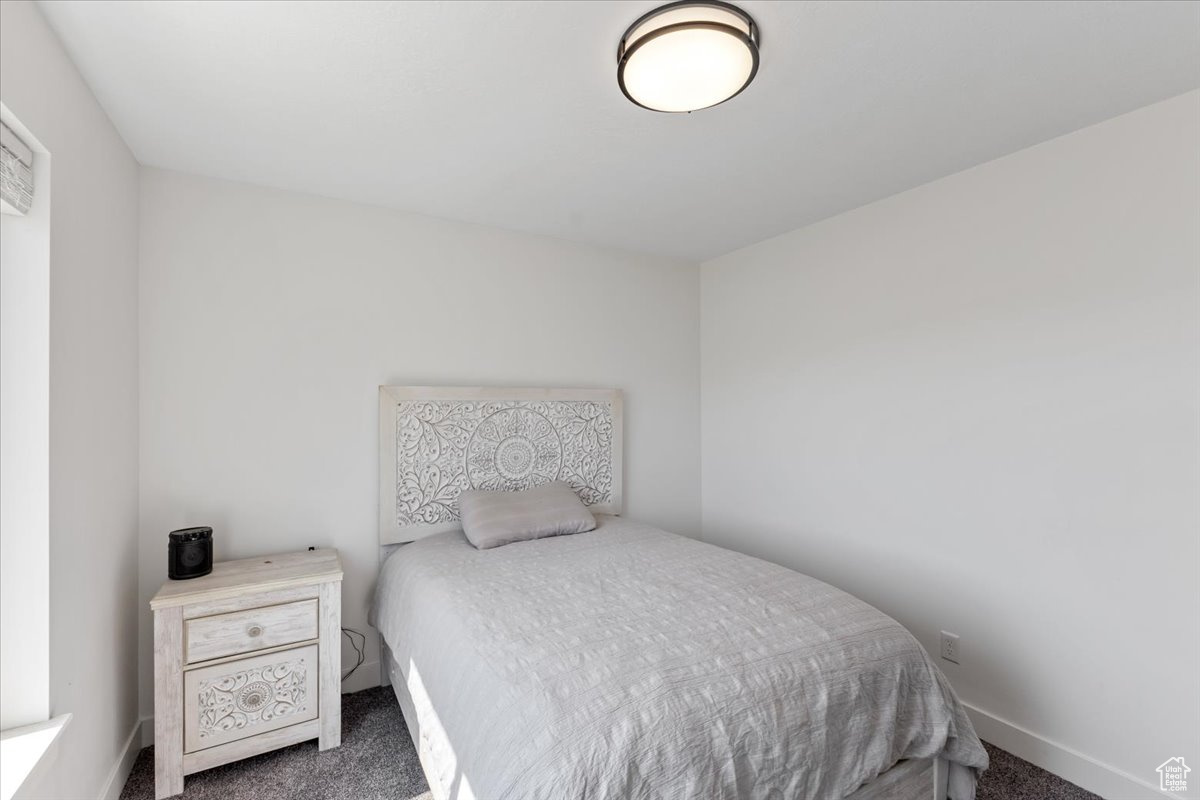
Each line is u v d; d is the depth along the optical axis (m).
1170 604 1.75
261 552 2.39
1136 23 1.40
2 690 1.30
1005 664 2.14
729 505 3.54
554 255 3.22
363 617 2.62
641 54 1.42
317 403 2.53
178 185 2.26
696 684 1.32
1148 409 1.80
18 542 1.32
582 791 1.07
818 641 1.54
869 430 2.67
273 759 2.03
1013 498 2.13
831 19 1.37
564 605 1.76
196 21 1.37
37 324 1.34
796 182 2.42
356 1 1.31
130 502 2.04
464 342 2.92
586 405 3.23
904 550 2.50
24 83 1.25
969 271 2.27
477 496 2.73
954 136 2.00
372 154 2.14
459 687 1.43
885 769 1.47
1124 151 1.85
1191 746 1.71
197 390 2.28
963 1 1.31
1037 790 1.91
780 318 3.17
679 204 2.68
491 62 1.56
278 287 2.46
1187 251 1.72
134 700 2.08
